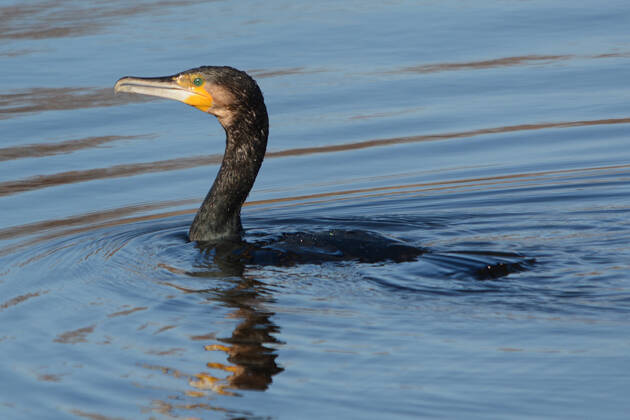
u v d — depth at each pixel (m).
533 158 13.56
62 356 7.41
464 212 11.39
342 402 6.47
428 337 7.39
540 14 21.50
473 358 7.00
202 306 8.26
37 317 8.23
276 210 11.88
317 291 8.43
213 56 18.50
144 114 16.23
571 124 14.86
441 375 6.76
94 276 9.24
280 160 13.96
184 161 13.95
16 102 16.45
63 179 13.20
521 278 8.56
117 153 14.27
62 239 10.71
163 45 19.44
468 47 19.14
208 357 7.27
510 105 15.88
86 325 7.98
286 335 7.55
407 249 9.27
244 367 7.06
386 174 13.24
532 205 11.57
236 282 8.78
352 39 19.89
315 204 12.10
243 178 10.41
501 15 21.56
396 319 7.74
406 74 17.52
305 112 15.83
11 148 14.39
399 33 20.28
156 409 6.53
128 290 8.76
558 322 7.56
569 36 19.61
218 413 6.44
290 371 6.93
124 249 10.15
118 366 7.19
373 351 7.20
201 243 10.18
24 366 7.26
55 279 9.24
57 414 6.52
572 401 6.34
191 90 10.39
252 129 10.38
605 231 10.16
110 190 12.78
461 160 13.67
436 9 22.45
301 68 17.91
